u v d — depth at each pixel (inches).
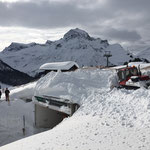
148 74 530.0
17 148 248.5
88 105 383.9
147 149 188.9
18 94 1055.6
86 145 214.5
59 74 600.7
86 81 553.0
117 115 291.3
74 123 309.9
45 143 241.3
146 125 239.5
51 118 661.3
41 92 589.6
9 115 682.2
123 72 499.5
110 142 213.3
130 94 359.6
